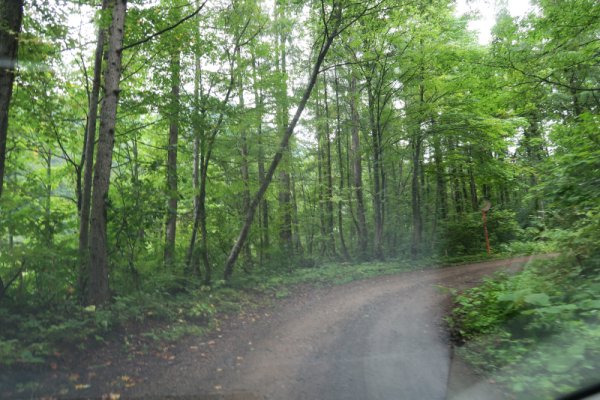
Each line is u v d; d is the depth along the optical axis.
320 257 18.94
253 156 14.07
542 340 4.78
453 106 17.33
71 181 11.95
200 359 5.68
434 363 5.00
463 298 7.24
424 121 17.83
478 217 22.80
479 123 16.36
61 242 8.36
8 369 4.57
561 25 8.78
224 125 11.29
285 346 6.23
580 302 5.09
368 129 18.73
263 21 12.40
